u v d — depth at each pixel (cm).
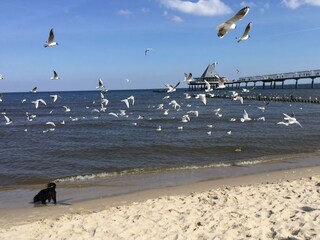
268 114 6025
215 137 3372
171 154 2592
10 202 1503
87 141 3284
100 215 1191
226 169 2056
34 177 1967
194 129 4069
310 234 823
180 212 1141
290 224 904
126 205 1352
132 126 4522
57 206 1427
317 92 12650
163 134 3675
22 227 1127
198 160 2377
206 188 1634
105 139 3391
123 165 2236
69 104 10256
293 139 3203
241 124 4553
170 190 1617
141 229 991
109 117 5869
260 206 1120
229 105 8625
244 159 2388
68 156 2562
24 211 1376
